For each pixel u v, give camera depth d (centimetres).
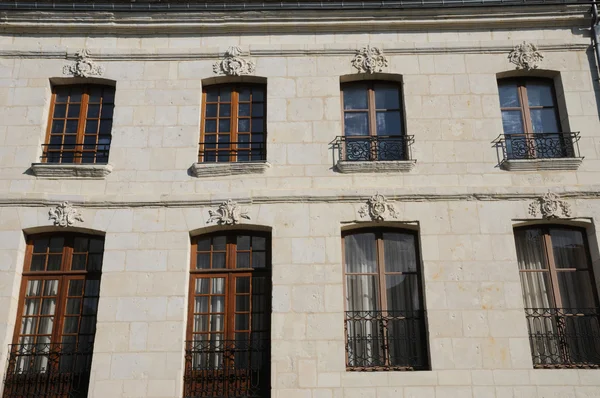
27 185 1339
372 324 1259
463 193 1308
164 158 1360
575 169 1340
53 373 1236
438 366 1197
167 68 1434
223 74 1427
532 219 1298
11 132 1382
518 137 1383
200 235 1323
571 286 1288
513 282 1252
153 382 1195
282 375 1195
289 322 1227
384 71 1424
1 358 1224
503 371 1192
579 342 1248
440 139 1367
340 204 1308
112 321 1232
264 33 1458
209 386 1222
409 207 1305
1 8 1445
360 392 1180
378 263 1299
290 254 1273
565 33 1457
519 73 1435
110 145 1374
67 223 1299
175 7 1455
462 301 1240
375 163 1334
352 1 1448
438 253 1273
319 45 1440
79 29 1458
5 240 1291
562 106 1408
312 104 1401
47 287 1296
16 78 1427
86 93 1448
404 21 1453
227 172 1343
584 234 1319
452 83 1412
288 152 1362
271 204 1309
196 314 1272
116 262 1273
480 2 1442
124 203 1312
